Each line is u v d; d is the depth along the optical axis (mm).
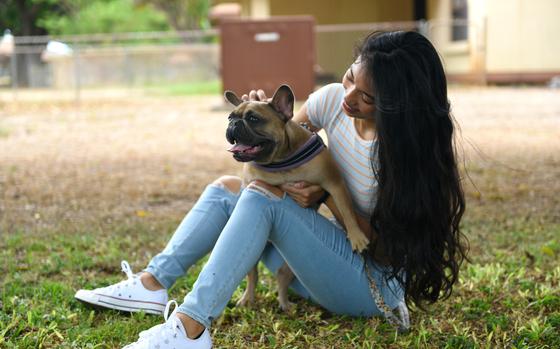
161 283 3336
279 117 2961
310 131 3152
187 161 8555
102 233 5031
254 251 2910
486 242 4691
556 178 7113
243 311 3400
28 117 14406
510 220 5340
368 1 23719
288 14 23625
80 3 32219
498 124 11547
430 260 2922
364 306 3213
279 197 2969
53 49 23531
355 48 2908
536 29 18328
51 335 3082
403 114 2688
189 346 2760
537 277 3914
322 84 21000
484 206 5859
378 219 2891
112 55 23828
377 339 3059
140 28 31438
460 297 3594
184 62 24312
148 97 19516
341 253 3049
